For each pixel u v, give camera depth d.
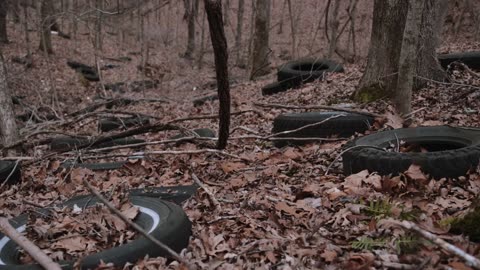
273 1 40.88
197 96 18.05
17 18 29.78
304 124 7.48
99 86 22.83
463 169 4.88
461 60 10.58
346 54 23.31
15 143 8.82
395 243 3.52
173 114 13.68
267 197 5.09
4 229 3.73
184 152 6.96
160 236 3.77
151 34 34.97
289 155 6.65
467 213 3.81
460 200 4.45
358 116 7.34
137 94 20.28
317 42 33.41
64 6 30.22
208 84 23.83
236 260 3.67
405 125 6.87
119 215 3.48
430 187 4.71
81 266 3.47
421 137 5.85
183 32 39.06
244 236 4.12
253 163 6.78
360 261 3.36
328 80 12.67
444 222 3.87
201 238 4.01
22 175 7.54
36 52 25.81
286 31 36.66
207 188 5.45
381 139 5.90
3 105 8.94
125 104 17.34
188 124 11.41
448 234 3.70
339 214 4.30
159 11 35.09
